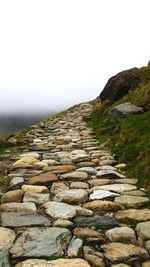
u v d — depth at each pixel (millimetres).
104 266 5734
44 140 19641
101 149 15805
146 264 5793
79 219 7543
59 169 11820
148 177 10320
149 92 20328
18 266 5645
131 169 11742
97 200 8742
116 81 28359
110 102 28062
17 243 6352
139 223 7262
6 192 9703
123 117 19172
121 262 5887
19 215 7734
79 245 6316
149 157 11234
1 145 18156
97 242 6492
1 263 5660
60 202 8539
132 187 9898
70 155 14609
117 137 15711
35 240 6461
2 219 7465
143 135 13758
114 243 6473
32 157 14133
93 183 10359
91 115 28141
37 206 8453
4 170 12492
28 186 9828
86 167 12297
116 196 9062
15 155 15273
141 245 6461
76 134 20922
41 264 5668
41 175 10953
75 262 5742
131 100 22625
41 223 7262
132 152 12938
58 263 5711
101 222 7375
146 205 8539
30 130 23875
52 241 6418
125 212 7984
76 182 10375
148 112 17172
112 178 11008
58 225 7176
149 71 27500
